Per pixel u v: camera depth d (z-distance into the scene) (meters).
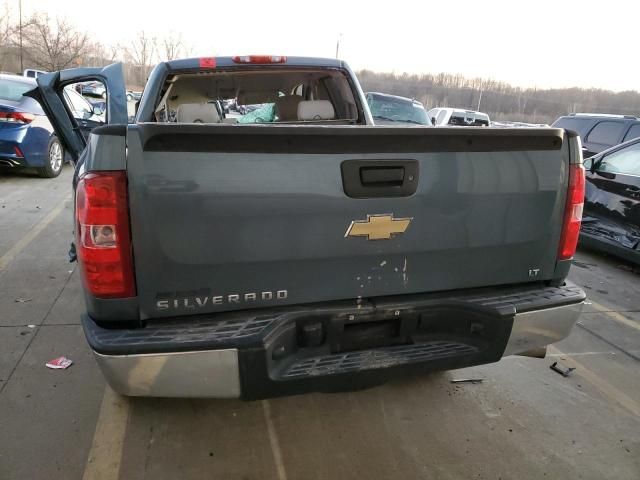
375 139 2.05
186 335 1.93
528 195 2.36
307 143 1.97
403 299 2.28
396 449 2.51
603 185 5.98
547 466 2.44
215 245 1.94
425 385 3.08
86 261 1.87
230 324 2.01
